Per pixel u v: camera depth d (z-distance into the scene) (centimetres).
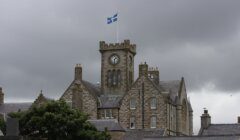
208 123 14475
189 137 12131
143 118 16862
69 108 12925
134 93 17062
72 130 12525
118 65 17988
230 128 14262
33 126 12500
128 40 18038
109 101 17400
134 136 15600
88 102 17312
